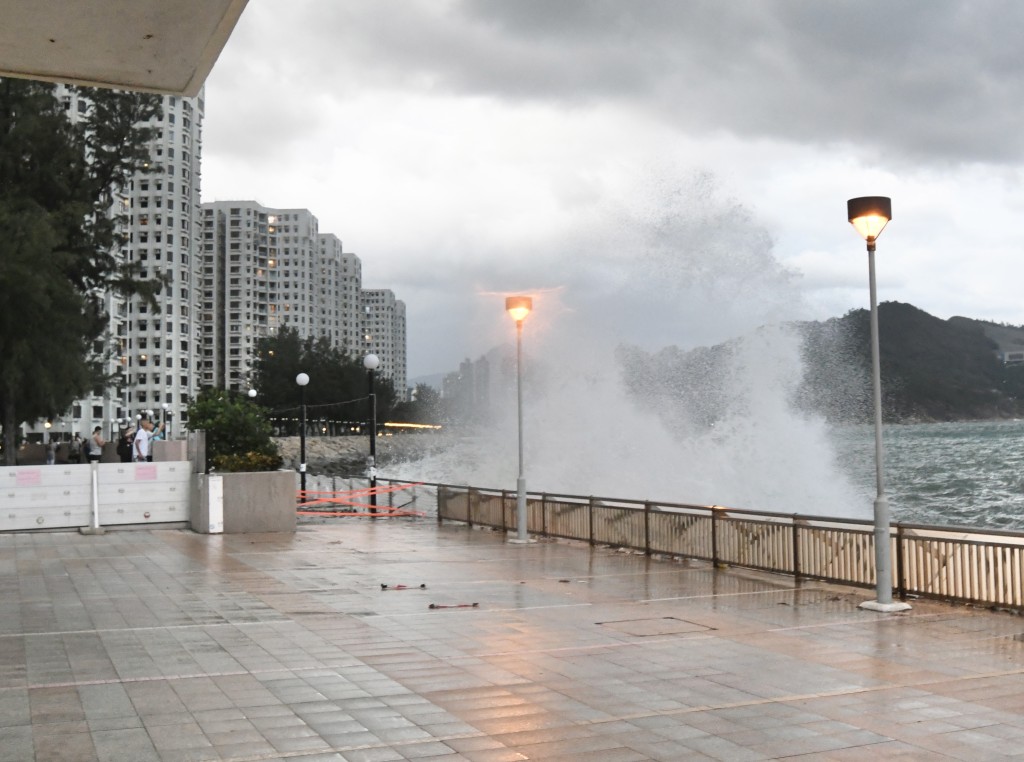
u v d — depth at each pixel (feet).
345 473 317.63
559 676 25.91
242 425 116.57
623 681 25.31
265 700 23.40
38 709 22.57
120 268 160.35
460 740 20.07
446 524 77.56
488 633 32.24
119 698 23.61
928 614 35.65
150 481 72.69
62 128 148.97
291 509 71.10
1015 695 23.62
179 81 21.43
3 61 20.10
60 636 31.83
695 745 19.67
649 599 39.78
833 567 43.06
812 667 26.89
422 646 30.04
